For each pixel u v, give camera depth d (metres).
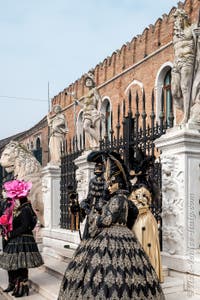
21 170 11.86
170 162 5.80
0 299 6.56
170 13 16.61
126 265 3.97
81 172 8.70
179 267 5.59
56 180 10.66
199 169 5.74
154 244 5.30
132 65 19.25
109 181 4.46
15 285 6.48
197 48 5.88
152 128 6.61
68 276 4.19
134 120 7.20
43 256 8.80
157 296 4.07
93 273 3.94
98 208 4.35
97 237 4.20
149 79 17.95
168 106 16.62
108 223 4.12
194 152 5.67
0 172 15.53
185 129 5.61
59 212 10.60
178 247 5.69
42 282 6.79
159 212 6.31
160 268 5.28
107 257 3.99
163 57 17.00
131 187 5.31
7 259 6.16
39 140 29.84
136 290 3.90
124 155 7.12
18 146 12.24
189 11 14.91
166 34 16.92
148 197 5.52
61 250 8.63
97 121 8.91
